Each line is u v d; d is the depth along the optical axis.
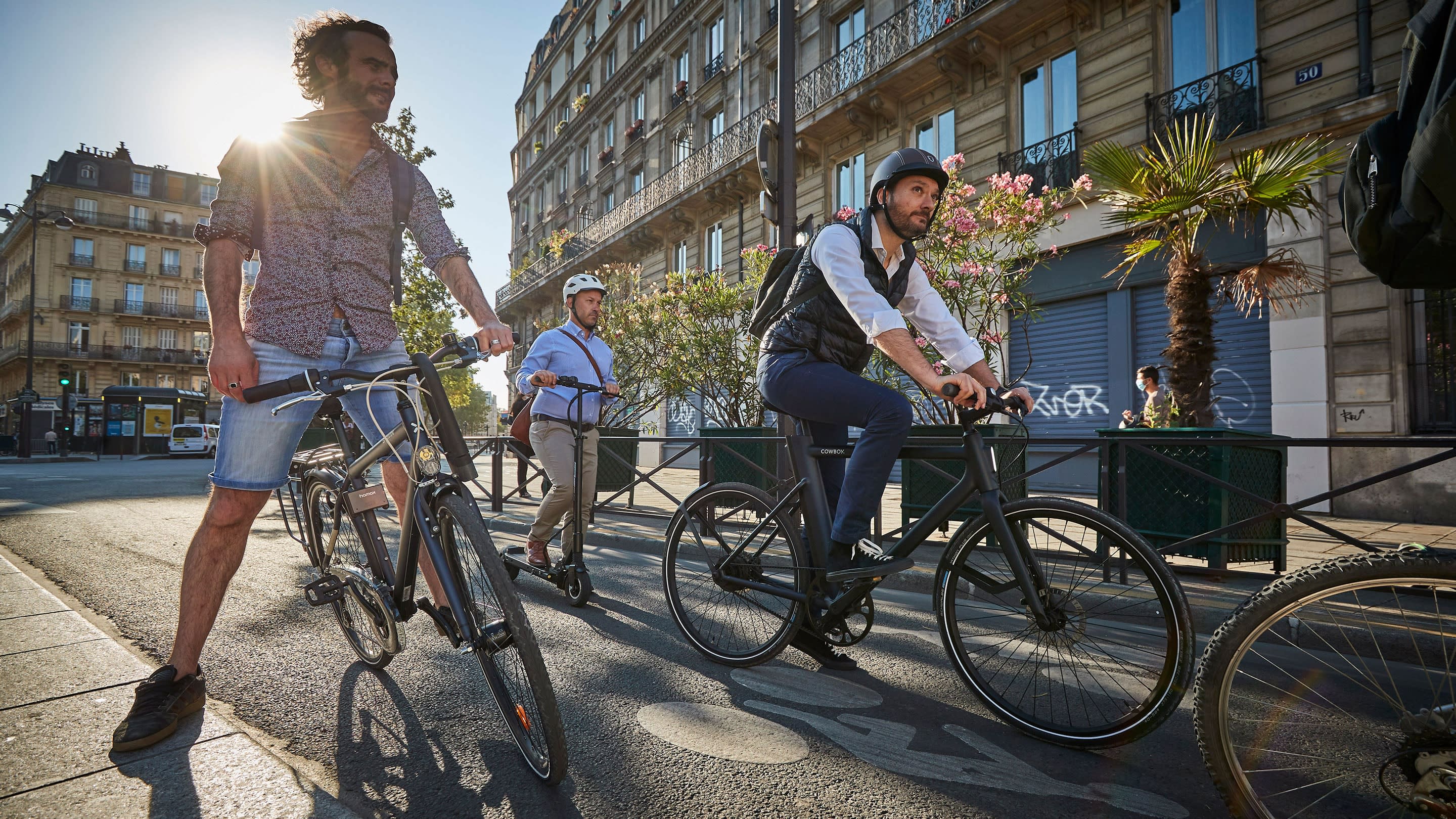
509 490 10.52
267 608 3.52
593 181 26.09
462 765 1.95
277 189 2.21
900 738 2.21
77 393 47.56
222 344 2.00
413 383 2.02
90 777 1.81
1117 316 9.70
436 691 2.46
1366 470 7.38
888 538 2.62
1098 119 10.07
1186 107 9.12
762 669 2.85
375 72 2.31
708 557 2.99
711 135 19.52
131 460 27.41
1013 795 1.87
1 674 2.49
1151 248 6.33
